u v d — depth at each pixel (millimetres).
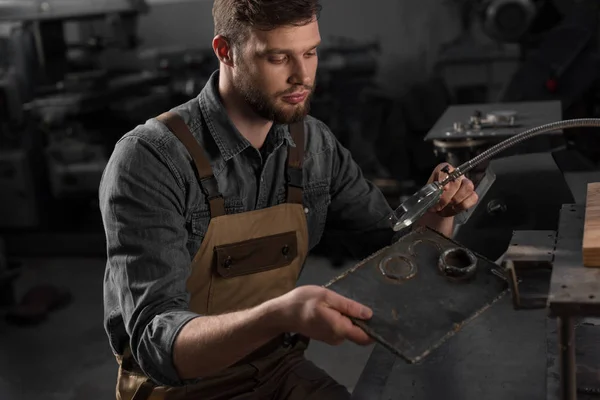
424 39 3678
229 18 1265
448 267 1011
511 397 1096
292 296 986
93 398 2631
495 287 997
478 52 3369
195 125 1380
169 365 1128
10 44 3607
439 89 3498
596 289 897
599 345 1209
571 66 2959
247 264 1386
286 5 1179
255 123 1395
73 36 4184
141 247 1230
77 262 3879
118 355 1398
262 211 1400
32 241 3957
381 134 3613
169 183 1294
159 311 1187
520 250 1140
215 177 1370
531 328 1291
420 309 970
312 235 1552
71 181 3598
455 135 1821
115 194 1266
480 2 3361
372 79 3744
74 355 2955
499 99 3055
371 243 1616
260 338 1036
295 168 1457
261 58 1232
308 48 1234
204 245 1354
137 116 3531
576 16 2969
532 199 1613
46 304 3338
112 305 1364
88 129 3559
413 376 1183
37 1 3422
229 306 1398
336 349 2877
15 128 3721
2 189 3820
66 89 3438
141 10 3520
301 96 1271
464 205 1375
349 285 1015
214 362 1090
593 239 982
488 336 1279
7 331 3217
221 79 1387
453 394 1121
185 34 4070
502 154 1845
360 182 1605
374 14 3719
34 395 2686
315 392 1377
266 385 1411
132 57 3695
